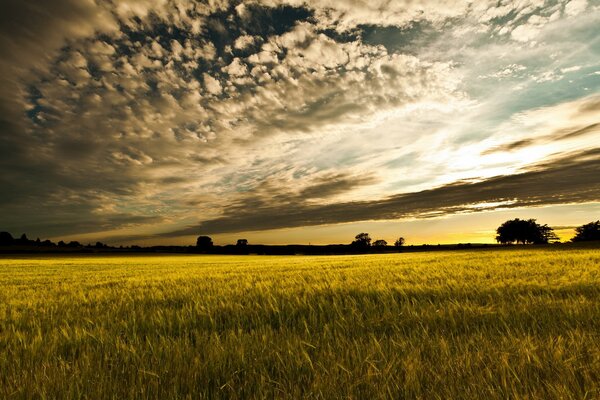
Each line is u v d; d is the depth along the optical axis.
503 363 2.53
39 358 3.32
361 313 5.01
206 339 3.72
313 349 3.32
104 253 105.50
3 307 7.14
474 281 8.50
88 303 7.49
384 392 2.22
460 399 2.12
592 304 4.84
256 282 10.37
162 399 2.31
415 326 4.17
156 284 11.32
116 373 2.73
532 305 4.93
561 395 2.07
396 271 12.80
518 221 114.69
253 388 2.51
